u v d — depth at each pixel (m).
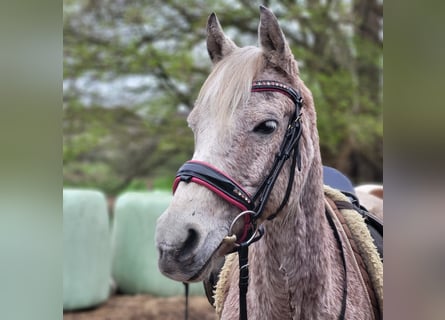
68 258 3.99
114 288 4.57
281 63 1.26
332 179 2.04
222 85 1.20
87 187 7.92
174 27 6.56
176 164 7.88
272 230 1.32
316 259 1.34
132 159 7.70
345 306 1.38
